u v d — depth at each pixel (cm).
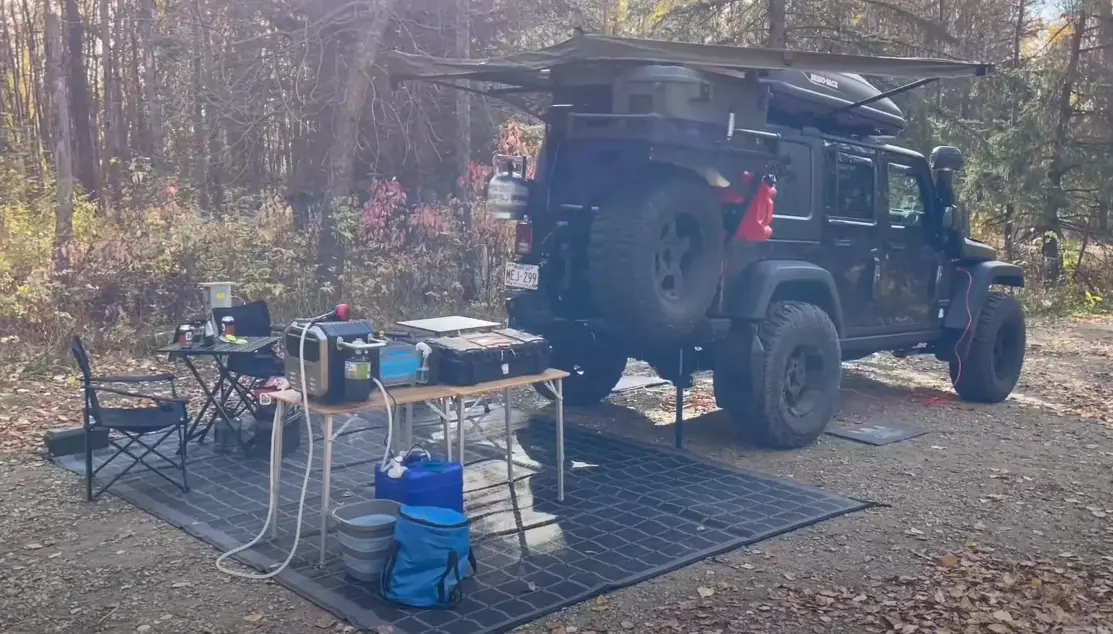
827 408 632
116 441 592
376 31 1015
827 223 655
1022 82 1652
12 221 1145
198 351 528
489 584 383
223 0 1152
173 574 395
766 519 470
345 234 999
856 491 529
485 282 1111
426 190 1315
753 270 600
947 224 757
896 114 728
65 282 910
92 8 1942
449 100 1325
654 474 548
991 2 1705
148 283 933
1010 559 432
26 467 545
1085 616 374
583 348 636
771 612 368
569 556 416
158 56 1524
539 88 620
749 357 591
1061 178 1677
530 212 618
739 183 582
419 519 361
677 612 366
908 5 1409
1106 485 548
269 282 985
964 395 795
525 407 734
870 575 408
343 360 398
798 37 1261
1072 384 880
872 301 702
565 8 1347
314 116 1176
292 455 576
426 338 456
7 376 750
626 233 529
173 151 1434
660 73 542
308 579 384
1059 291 1554
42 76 2169
